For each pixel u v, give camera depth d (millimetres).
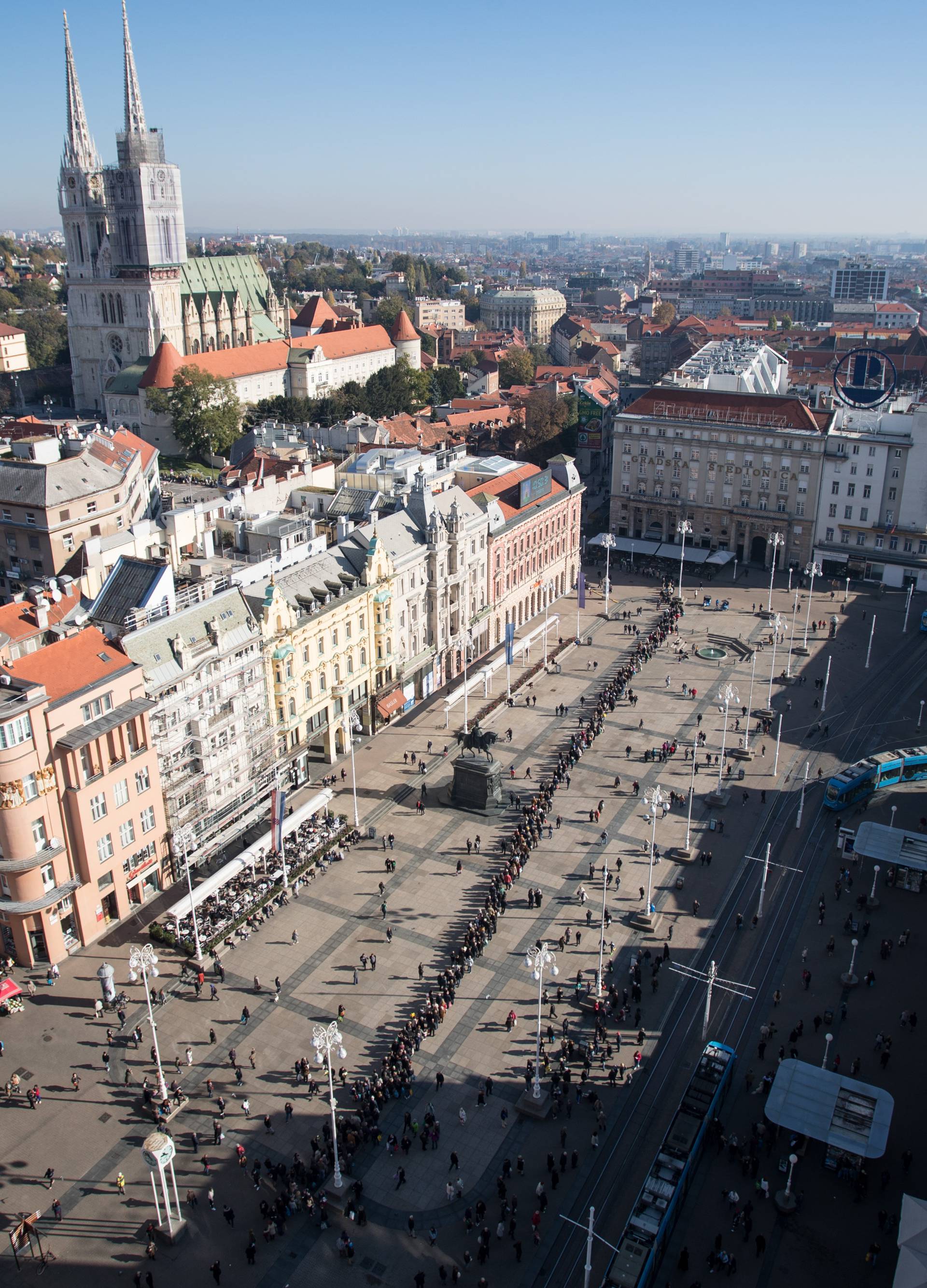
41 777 80312
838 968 86062
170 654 92750
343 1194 64125
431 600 133000
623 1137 69688
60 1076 74188
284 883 93438
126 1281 59375
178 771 94125
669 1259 60469
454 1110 71625
